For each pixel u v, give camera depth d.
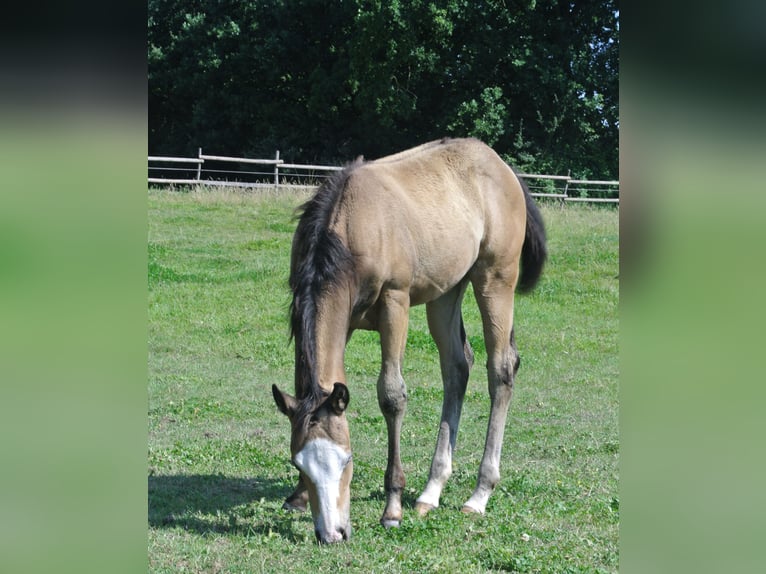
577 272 15.23
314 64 31.53
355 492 5.82
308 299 4.68
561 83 27.89
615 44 29.19
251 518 5.12
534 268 6.54
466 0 28.11
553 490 5.90
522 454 6.89
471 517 5.35
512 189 6.23
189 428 7.28
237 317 11.66
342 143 31.98
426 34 28.52
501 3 28.42
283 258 14.93
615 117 29.31
